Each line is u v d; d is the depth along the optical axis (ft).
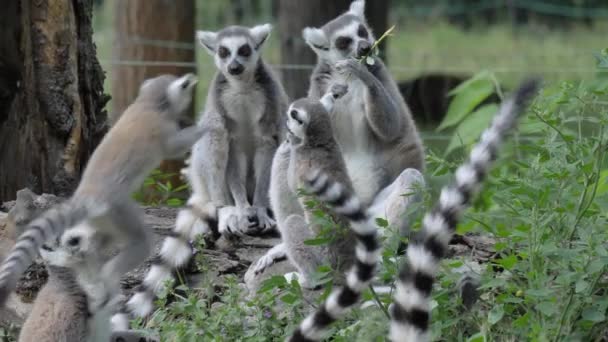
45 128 43.16
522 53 109.91
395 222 37.14
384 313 29.12
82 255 29.81
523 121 34.40
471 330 29.50
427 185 37.58
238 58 45.85
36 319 29.25
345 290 27.04
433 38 127.85
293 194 37.52
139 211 32.60
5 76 43.04
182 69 64.28
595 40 118.73
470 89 52.03
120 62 59.26
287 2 65.62
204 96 82.53
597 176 30.04
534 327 27.04
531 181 31.58
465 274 30.89
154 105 34.30
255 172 46.73
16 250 29.60
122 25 64.49
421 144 43.16
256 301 30.81
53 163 43.32
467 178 24.52
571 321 27.99
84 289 29.63
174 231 36.94
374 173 41.70
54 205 34.63
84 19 44.29
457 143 49.73
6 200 43.45
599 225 30.27
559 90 34.04
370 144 41.96
